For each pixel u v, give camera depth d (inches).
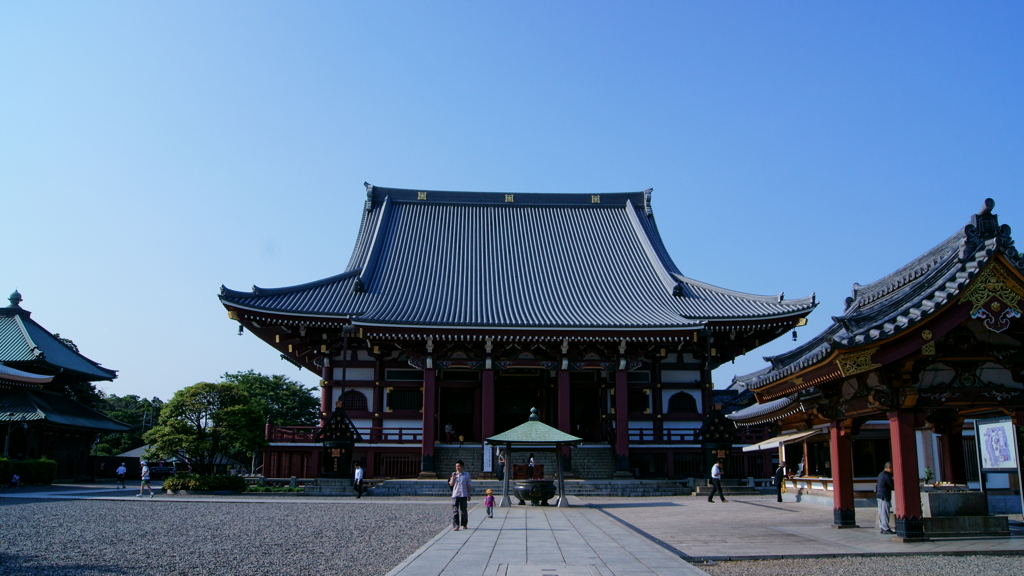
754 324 2050.9
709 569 625.6
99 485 2258.9
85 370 2987.2
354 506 1343.5
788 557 673.6
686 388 2155.5
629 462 1977.1
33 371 2694.4
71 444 2691.9
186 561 685.3
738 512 1194.0
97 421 2792.8
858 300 1063.6
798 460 1621.6
